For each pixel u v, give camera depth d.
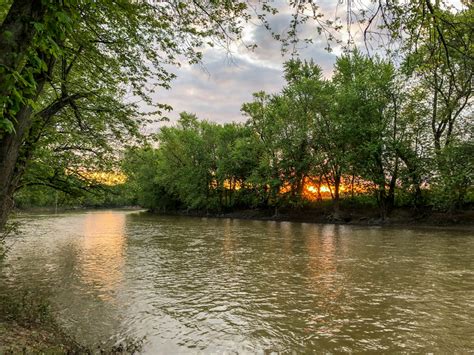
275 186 52.38
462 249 22.34
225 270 17.36
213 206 66.94
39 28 4.45
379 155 40.62
